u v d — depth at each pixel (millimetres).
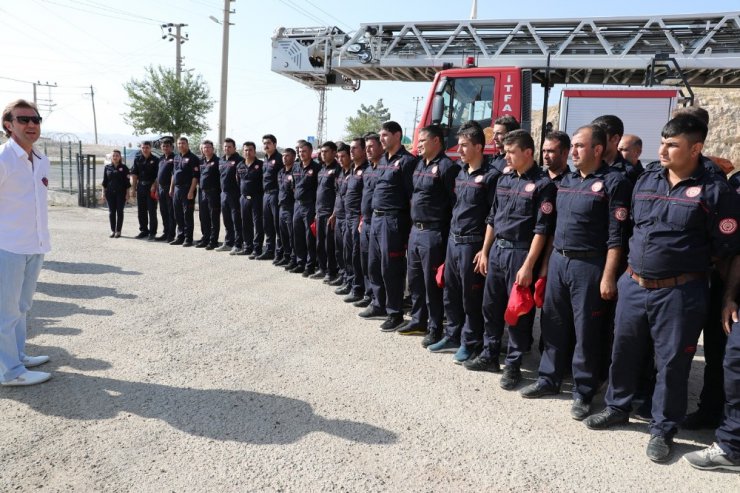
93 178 14266
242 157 8344
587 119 5848
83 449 2766
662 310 2869
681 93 5676
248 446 2842
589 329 3336
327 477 2586
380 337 4770
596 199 3254
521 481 2623
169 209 9258
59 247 8375
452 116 6367
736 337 2748
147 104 22969
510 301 3594
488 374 4035
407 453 2834
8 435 2883
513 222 3695
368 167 5395
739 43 6645
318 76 9039
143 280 6469
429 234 4480
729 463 2758
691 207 2746
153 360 3990
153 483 2494
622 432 3195
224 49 16594
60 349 4137
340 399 3459
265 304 5664
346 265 6121
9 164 3342
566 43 7078
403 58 7973
